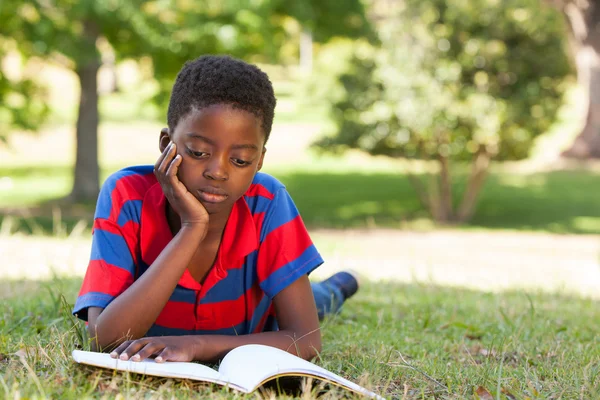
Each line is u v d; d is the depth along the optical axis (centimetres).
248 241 290
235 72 257
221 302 295
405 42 1496
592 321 465
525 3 1471
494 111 1478
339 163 2509
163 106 1499
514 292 620
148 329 273
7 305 399
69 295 454
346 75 1527
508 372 293
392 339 362
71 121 3034
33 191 1936
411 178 1677
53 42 1363
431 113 1479
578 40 2162
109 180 296
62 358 265
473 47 1460
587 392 264
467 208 1700
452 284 681
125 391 231
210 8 1378
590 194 2080
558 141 2647
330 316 399
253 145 259
